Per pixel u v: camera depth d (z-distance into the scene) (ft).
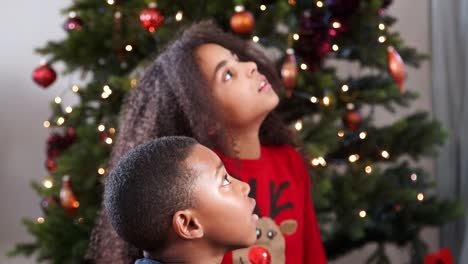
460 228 10.49
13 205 10.22
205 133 4.53
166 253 3.03
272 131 5.26
